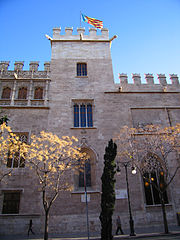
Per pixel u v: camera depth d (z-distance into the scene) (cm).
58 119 2734
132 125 2769
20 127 2641
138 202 2381
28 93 2875
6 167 2384
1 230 2139
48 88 2936
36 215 2217
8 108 2730
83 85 2991
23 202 2262
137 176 2495
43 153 1989
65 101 2858
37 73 3027
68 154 2067
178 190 2483
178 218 2330
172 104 2981
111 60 3212
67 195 2328
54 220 2222
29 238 1908
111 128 2730
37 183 2338
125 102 2914
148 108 2911
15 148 1966
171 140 2188
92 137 2656
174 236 1728
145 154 2328
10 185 2319
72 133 2661
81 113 2848
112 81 3045
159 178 2530
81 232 2181
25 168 2397
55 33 3356
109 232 1736
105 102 2894
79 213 2272
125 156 2366
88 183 2480
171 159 2603
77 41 3319
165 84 3112
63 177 2373
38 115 2733
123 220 2288
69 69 3095
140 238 1719
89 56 3219
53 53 3191
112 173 1950
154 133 2369
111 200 1850
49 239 1822
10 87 2911
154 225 2303
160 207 2395
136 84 3062
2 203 2266
